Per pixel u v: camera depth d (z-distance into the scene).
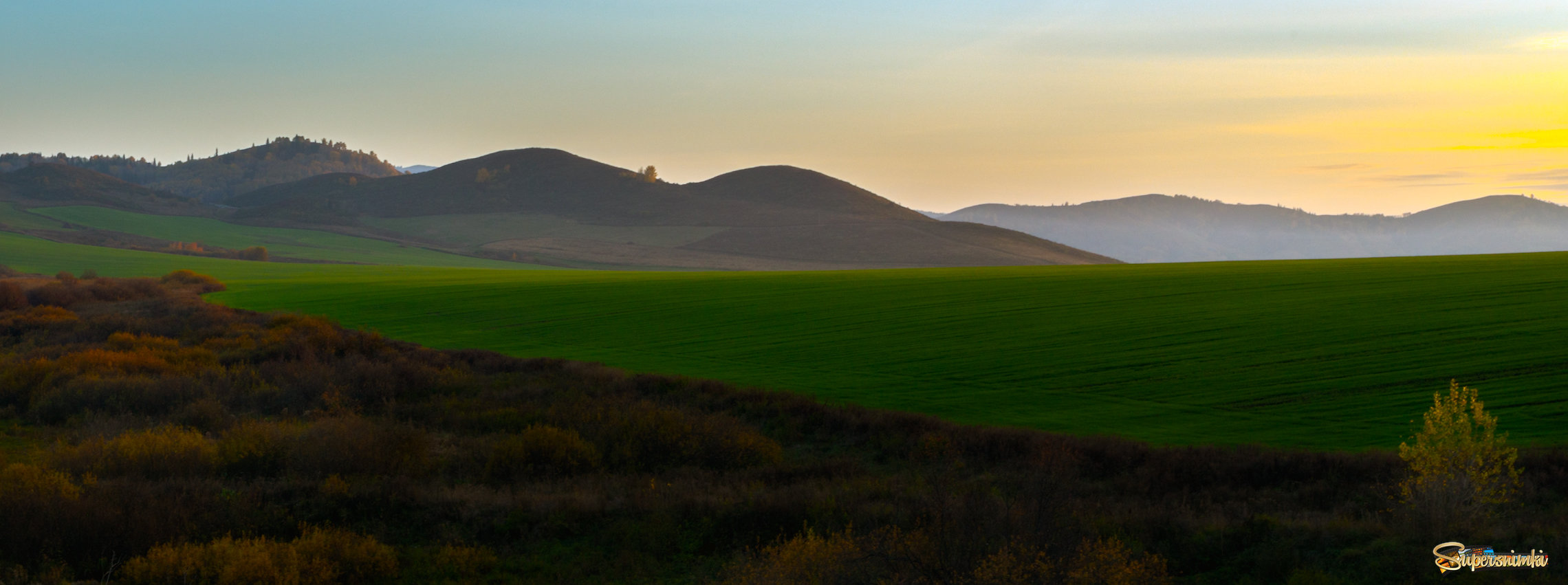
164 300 56.47
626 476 15.77
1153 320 36.34
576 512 12.30
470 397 24.94
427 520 12.38
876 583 8.54
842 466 16.70
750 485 14.68
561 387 26.36
